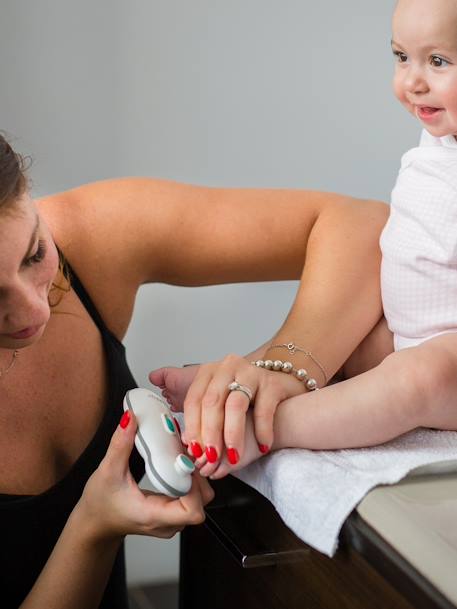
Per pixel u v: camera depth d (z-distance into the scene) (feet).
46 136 5.19
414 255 3.27
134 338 5.58
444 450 2.76
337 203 3.82
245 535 3.17
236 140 5.42
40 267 2.82
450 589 2.07
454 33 3.07
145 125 5.29
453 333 2.97
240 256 3.74
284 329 3.34
